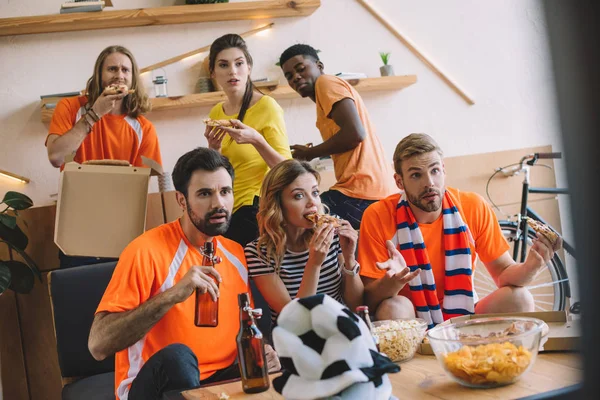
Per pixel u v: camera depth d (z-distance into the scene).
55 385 3.08
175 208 3.20
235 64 3.00
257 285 2.11
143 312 1.76
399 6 4.04
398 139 3.97
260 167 2.91
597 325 0.28
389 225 2.29
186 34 3.71
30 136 3.49
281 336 1.00
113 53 3.04
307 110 3.82
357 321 1.03
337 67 3.92
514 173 3.74
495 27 4.18
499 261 2.29
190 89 3.69
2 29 3.45
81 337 2.51
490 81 4.14
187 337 1.86
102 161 2.56
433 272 2.27
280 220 2.08
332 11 3.92
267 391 1.40
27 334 3.06
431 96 4.04
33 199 3.46
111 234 2.53
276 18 3.83
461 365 1.20
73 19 3.47
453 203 2.28
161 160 3.29
